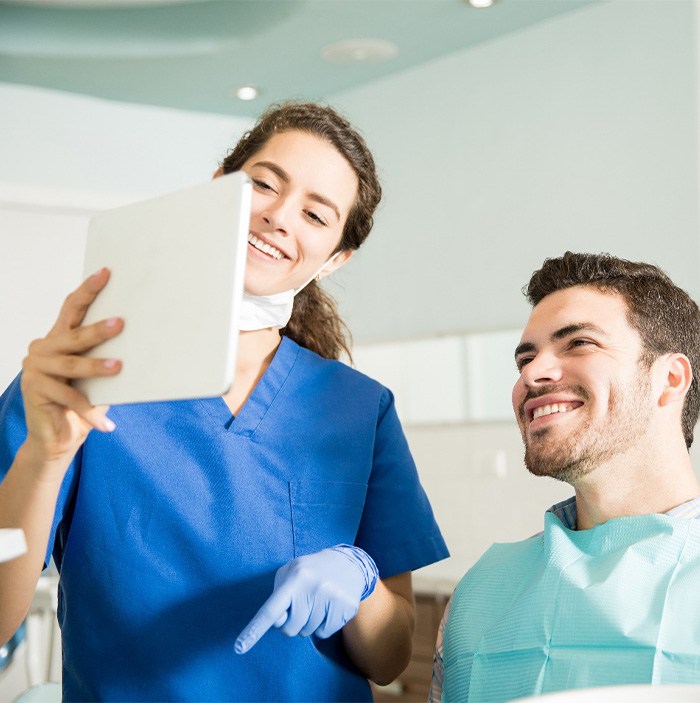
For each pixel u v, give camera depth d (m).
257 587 1.23
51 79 3.92
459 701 1.17
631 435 1.15
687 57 3.01
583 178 3.29
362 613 1.25
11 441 1.19
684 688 0.75
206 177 4.49
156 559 1.21
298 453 1.31
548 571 1.14
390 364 4.07
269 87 4.03
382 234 4.01
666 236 3.06
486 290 3.60
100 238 0.96
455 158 3.72
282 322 1.35
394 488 1.38
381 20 3.34
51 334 0.93
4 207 1.61
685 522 1.11
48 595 1.84
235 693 1.20
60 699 1.31
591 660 1.06
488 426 3.69
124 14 3.51
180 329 0.84
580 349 1.18
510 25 3.43
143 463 1.24
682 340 1.20
